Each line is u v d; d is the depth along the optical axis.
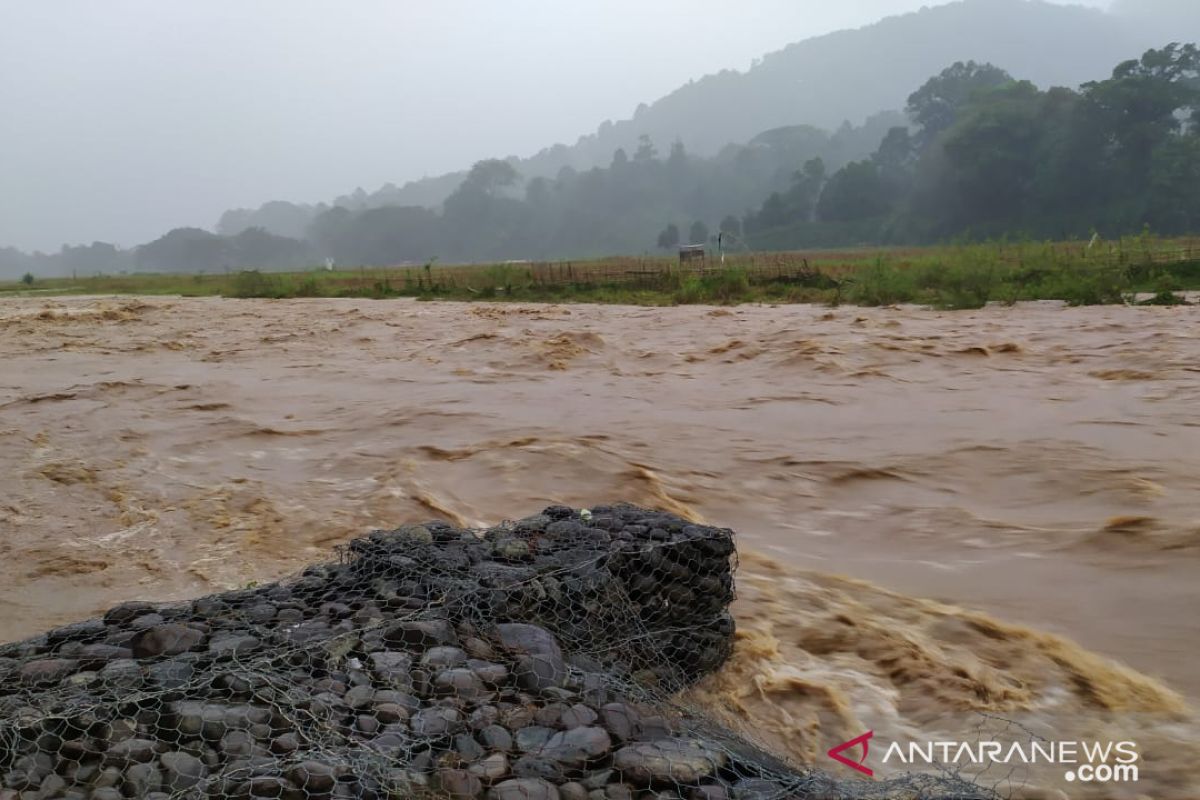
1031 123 119.25
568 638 4.73
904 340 17.56
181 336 22.06
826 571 7.04
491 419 12.14
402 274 49.34
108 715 3.53
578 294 32.53
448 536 5.41
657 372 15.69
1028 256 30.66
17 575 7.08
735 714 4.91
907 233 135.75
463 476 9.57
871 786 3.65
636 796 3.45
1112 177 111.31
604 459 9.98
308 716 3.61
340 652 4.05
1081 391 12.88
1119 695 5.12
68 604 6.59
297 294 38.03
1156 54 109.62
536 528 5.51
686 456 10.21
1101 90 108.56
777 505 8.69
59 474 9.77
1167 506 8.09
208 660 3.95
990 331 19.00
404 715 3.69
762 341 18.14
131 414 12.87
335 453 10.63
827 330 19.88
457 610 4.46
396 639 4.19
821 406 12.57
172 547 7.69
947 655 5.60
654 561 5.09
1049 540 7.54
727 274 30.84
